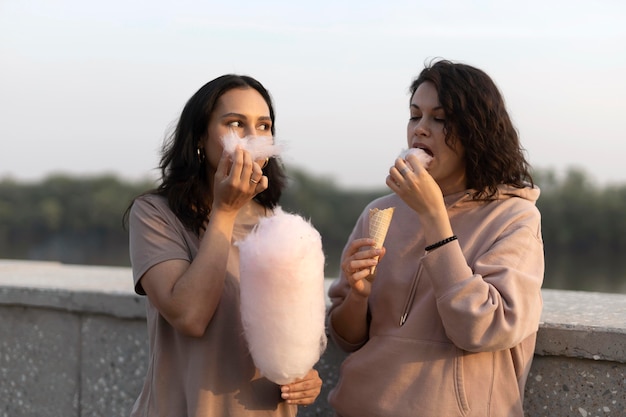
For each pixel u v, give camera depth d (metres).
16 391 3.80
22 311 3.77
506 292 2.20
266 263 2.07
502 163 2.37
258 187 2.27
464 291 2.17
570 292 3.37
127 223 2.60
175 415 2.35
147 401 2.44
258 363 2.16
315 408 3.08
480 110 2.32
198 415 2.28
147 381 2.47
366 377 2.42
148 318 2.51
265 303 2.09
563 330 2.57
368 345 2.47
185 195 2.40
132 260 2.38
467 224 2.42
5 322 3.82
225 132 2.35
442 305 2.20
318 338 2.17
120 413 3.53
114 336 3.52
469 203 2.45
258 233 2.14
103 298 3.50
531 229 2.35
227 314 2.36
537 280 2.27
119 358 3.52
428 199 2.24
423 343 2.34
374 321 2.48
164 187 2.47
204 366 2.31
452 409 2.27
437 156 2.37
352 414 2.45
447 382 2.29
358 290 2.40
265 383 2.38
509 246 2.30
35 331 3.74
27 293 3.70
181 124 2.44
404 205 2.58
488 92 2.35
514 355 2.39
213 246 2.24
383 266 2.51
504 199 2.44
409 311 2.41
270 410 2.38
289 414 2.45
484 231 2.38
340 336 2.59
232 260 2.42
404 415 2.30
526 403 2.67
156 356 2.41
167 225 2.36
